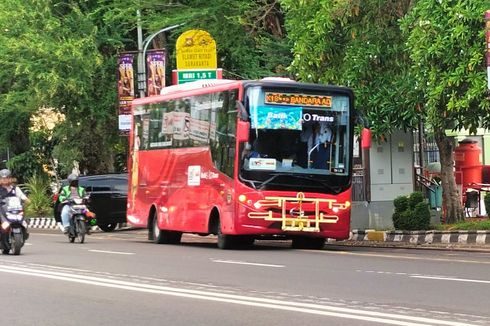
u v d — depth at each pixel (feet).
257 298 42.75
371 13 86.33
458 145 112.78
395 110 86.28
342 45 89.76
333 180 76.54
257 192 74.79
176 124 87.97
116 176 122.83
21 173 163.73
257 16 109.19
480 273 53.06
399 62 87.25
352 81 88.02
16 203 73.56
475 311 37.09
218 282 50.29
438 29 74.90
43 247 83.87
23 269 60.03
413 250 77.87
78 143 146.51
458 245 79.92
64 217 92.53
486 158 121.49
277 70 116.57
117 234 117.60
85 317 38.55
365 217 93.40
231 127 76.59
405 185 94.89
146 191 94.99
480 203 107.14
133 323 36.65
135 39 136.98
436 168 108.37
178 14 110.01
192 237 109.81
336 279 50.55
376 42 87.56
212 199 79.87
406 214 87.56
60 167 161.68
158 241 91.40
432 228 86.89
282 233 75.51
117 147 149.79
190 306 40.75
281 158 75.41
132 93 115.24
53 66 124.36
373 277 51.24
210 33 111.04
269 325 34.86
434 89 75.77
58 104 134.31
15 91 135.03
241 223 74.84
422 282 48.08
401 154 94.73
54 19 126.11
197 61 107.65
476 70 73.67
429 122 79.87
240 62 128.57
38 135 156.66
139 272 57.00
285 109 75.82
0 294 46.73
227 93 77.87
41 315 39.40
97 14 129.70
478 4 72.38
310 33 88.48
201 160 82.23
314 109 76.54
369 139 76.54
